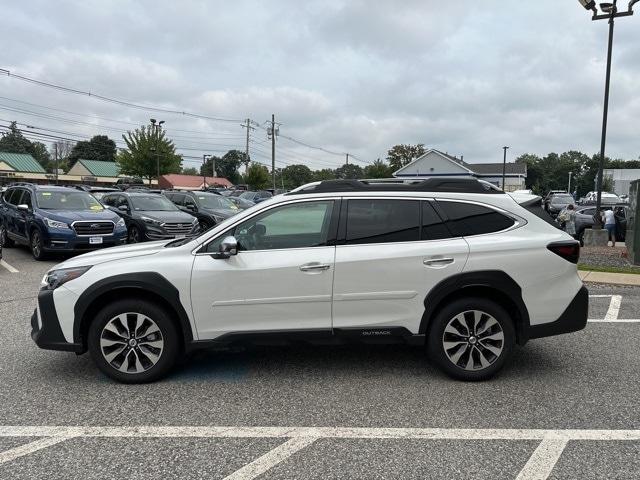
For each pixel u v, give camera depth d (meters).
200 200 18.27
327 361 5.07
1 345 5.52
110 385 4.45
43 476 3.04
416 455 3.28
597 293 8.69
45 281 4.50
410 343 4.49
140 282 4.32
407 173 55.56
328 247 4.44
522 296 4.43
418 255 4.39
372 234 4.48
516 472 3.08
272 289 4.37
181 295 4.35
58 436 3.53
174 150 56.78
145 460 3.22
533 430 3.62
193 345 4.43
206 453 3.31
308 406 4.03
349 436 3.54
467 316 4.48
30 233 12.17
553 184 117.44
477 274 4.37
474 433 3.58
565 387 4.41
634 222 11.79
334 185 4.69
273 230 4.53
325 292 4.39
